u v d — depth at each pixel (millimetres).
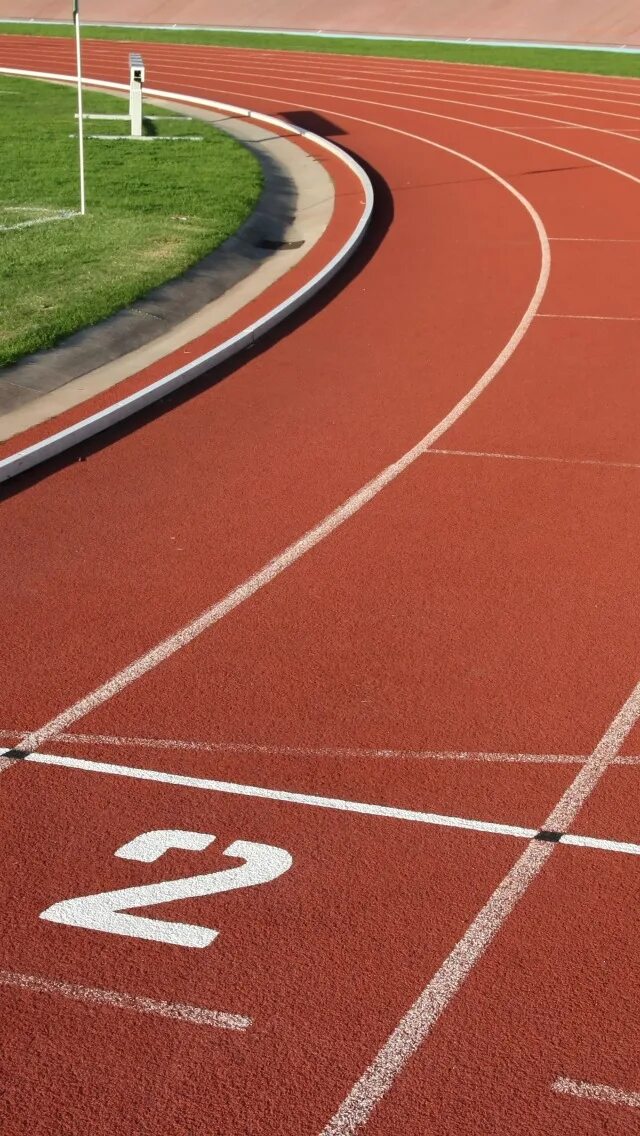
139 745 6004
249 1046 4223
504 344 13289
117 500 9117
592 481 9492
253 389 11820
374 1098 4020
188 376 12000
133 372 12141
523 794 5633
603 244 18094
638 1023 4332
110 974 4547
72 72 41000
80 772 5773
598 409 11219
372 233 18984
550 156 26281
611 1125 3924
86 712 6297
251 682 6605
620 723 6230
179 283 14984
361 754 5941
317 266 16688
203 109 32375
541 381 12039
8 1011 4363
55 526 8641
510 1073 4117
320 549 8281
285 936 4746
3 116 28969
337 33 54812
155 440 10422
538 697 6461
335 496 9195
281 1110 3975
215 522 8711
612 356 12852
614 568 8000
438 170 24625
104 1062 4152
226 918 4844
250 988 4484
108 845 5262
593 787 5695
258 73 41500
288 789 5660
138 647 6973
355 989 4484
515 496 9195
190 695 6473
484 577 7867
